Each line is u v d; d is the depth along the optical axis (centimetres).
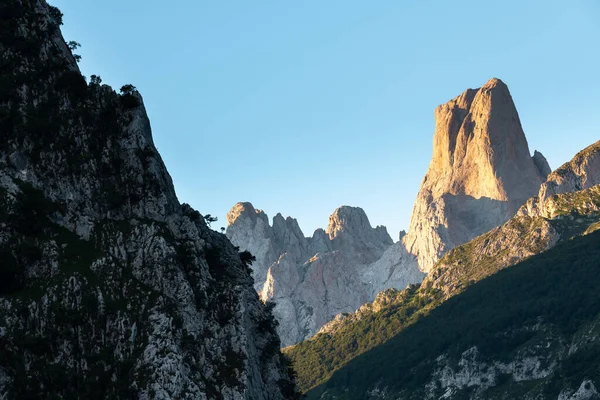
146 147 13638
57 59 13725
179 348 11900
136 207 13188
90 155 13200
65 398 11194
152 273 12469
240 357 12606
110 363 11556
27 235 12106
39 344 11319
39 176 12612
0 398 10856
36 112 12950
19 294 11625
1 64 13238
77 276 11944
